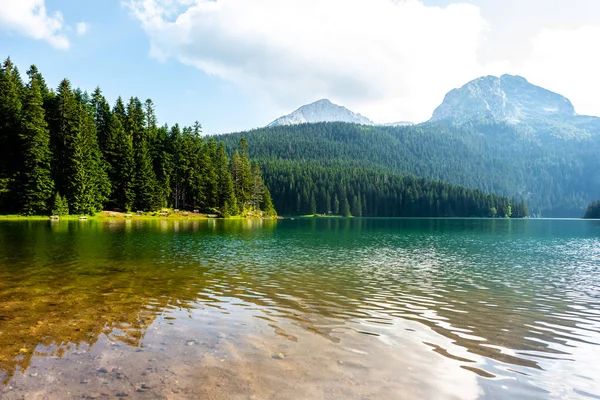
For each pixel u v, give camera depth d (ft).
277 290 49.32
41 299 41.04
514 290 53.93
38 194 205.46
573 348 30.76
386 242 131.95
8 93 213.25
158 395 20.39
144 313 36.70
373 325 35.29
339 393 21.38
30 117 207.10
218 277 57.26
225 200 335.67
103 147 266.57
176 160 312.71
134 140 293.43
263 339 30.25
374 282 57.16
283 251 95.45
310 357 26.71
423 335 32.81
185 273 59.82
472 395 21.99
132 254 80.48
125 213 260.01
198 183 320.29
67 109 231.50
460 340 31.86
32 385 21.20
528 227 288.10
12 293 43.50
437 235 176.76
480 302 46.19
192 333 31.19
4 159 207.72
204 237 130.72
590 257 95.81
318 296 46.68
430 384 23.13
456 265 78.07
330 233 175.83
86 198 227.61
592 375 25.48
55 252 79.61
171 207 310.24
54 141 233.14
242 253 88.53
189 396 20.35
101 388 21.04
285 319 36.29
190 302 41.65
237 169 368.89
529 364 27.12
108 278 53.88
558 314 41.55
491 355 28.63
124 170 262.06
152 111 326.65
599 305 45.93
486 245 127.65
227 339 29.99
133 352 26.61
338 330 33.40
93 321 33.63
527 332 34.83
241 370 24.09
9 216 198.39
